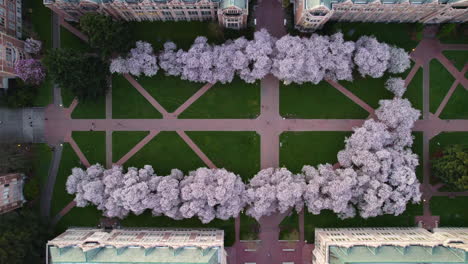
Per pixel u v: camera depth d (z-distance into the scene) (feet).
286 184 311.27
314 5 279.28
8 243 307.17
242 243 354.95
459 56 347.36
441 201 352.69
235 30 339.77
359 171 320.70
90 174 327.26
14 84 347.97
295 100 349.20
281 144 351.46
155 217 353.92
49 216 355.56
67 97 352.69
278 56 313.32
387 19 333.83
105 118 352.69
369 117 349.00
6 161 339.98
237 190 315.99
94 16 293.84
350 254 302.66
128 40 322.34
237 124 351.05
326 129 350.43
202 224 354.54
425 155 352.28
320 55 308.60
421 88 349.41
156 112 351.87
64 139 354.74
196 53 314.14
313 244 353.92
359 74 345.92
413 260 297.94
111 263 300.20
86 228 353.51
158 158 353.72
